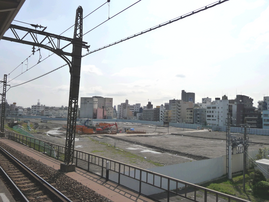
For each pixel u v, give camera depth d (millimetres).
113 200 7691
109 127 65500
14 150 19984
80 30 12805
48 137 43469
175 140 46438
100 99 183500
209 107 100938
